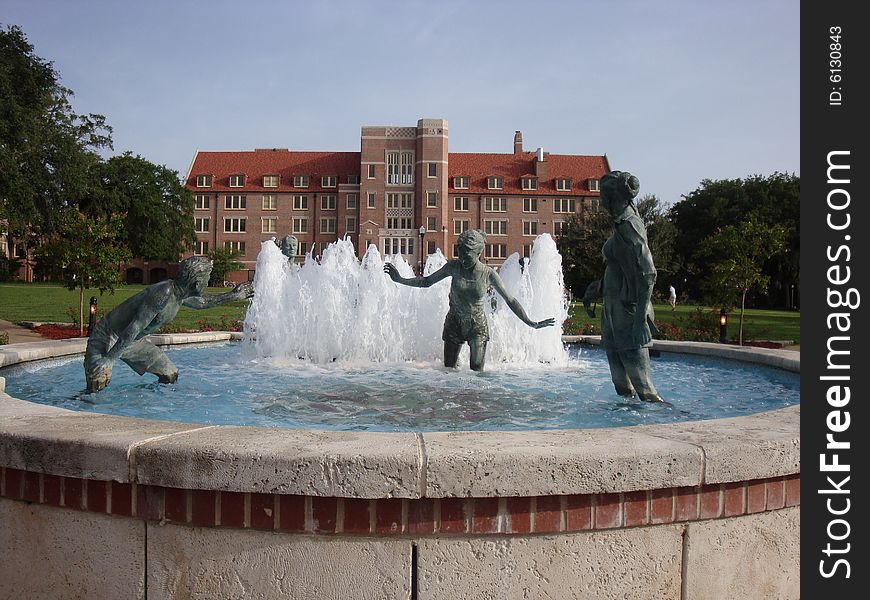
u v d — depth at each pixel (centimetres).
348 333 1095
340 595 291
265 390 698
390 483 279
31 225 3828
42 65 3609
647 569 305
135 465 292
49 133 3538
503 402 632
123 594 304
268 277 1111
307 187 8275
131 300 641
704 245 1900
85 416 348
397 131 8025
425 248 7925
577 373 889
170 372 705
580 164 8550
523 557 293
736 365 903
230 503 291
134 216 7231
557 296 1159
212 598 296
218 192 8281
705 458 299
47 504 314
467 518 288
